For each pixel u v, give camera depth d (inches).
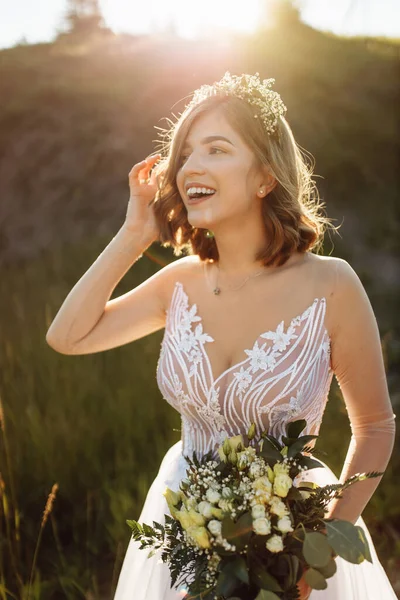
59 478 142.4
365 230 327.0
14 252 342.3
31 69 393.4
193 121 76.3
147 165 85.5
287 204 78.3
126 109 376.5
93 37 438.3
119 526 130.3
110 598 116.0
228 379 77.4
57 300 240.5
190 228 84.1
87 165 367.6
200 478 69.6
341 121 362.6
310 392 76.1
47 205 361.4
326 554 61.6
